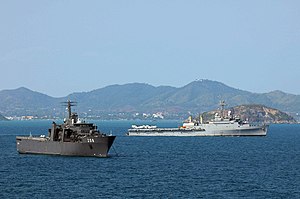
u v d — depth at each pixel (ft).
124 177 447.42
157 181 425.69
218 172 485.15
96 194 366.84
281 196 364.79
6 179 435.12
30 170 490.90
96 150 597.93
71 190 382.01
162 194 368.68
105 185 404.57
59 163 544.62
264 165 551.59
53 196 359.46
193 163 568.41
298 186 404.57
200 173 476.95
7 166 522.06
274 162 586.04
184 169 507.71
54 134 620.49
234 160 610.24
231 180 433.07
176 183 416.05
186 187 397.39
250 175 465.06
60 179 434.71
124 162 565.12
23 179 435.12
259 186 403.75
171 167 524.52
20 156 619.67
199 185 406.82
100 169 499.10
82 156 600.80
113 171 485.56
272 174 472.85
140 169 503.20
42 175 458.09
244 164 561.84
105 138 592.60
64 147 606.14
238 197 360.48
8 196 358.84
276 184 413.80
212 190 385.50
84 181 424.05
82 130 608.60
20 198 352.28
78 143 596.29
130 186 400.47
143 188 391.65
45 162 553.64
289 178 446.60
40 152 633.61
